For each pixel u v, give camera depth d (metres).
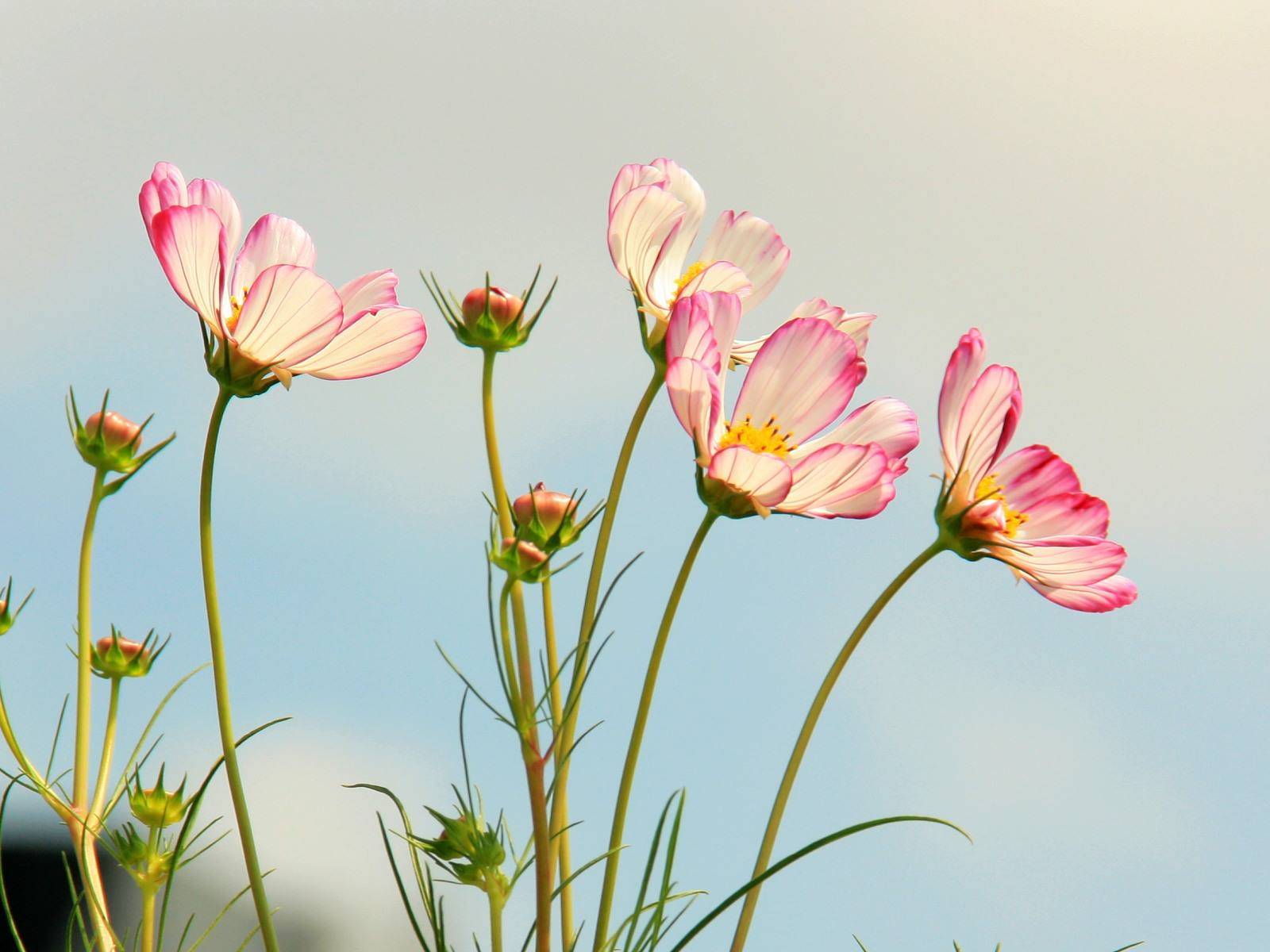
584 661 1.20
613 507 1.22
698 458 1.20
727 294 1.21
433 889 1.20
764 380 1.22
